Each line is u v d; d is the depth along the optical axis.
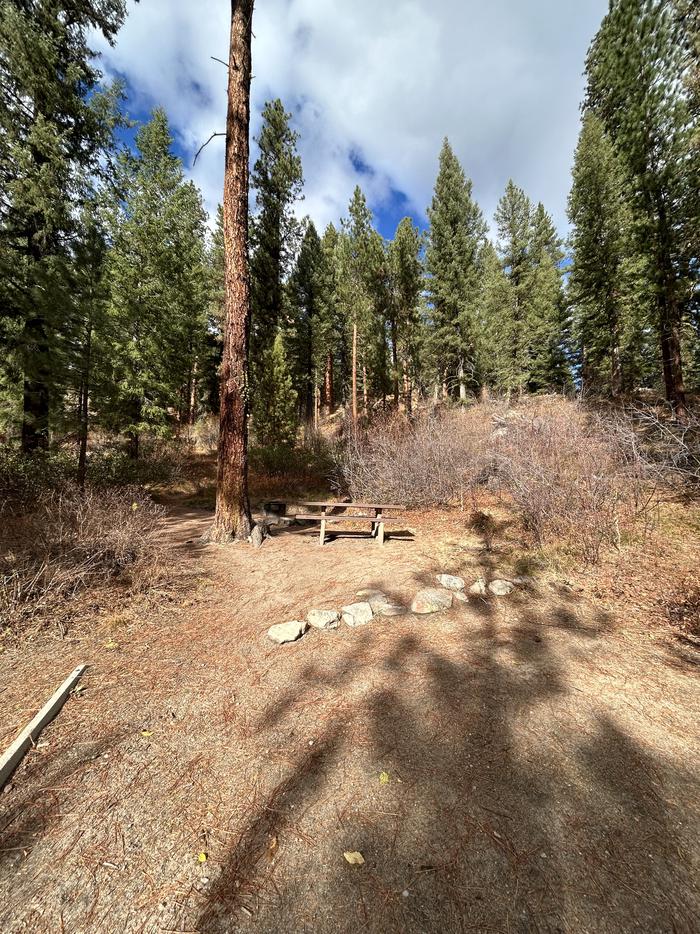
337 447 13.32
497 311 24.89
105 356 10.03
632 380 19.34
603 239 16.52
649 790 1.76
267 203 18.33
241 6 5.68
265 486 11.88
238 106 5.77
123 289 12.79
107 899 1.35
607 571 4.44
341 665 2.79
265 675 2.67
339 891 1.37
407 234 18.16
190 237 16.98
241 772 1.88
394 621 3.47
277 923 1.28
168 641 3.11
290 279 21.09
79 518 4.27
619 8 10.99
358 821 1.63
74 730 2.13
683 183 10.59
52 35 9.51
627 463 5.45
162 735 2.12
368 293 18.17
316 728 2.18
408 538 6.27
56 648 2.95
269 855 1.49
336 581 4.41
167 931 1.25
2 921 1.28
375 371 20.25
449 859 1.47
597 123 15.92
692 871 1.42
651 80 10.69
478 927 1.26
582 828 1.58
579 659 2.85
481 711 2.29
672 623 3.36
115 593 3.84
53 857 1.48
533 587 4.16
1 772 1.78
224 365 6.13
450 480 7.89
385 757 1.97
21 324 8.85
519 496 5.80
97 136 10.52
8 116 8.91
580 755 1.96
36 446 9.55
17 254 9.09
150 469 12.25
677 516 5.76
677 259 11.41
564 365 25.94
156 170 15.12
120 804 1.70
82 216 9.55
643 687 2.52
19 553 3.89
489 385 23.16
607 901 1.33
